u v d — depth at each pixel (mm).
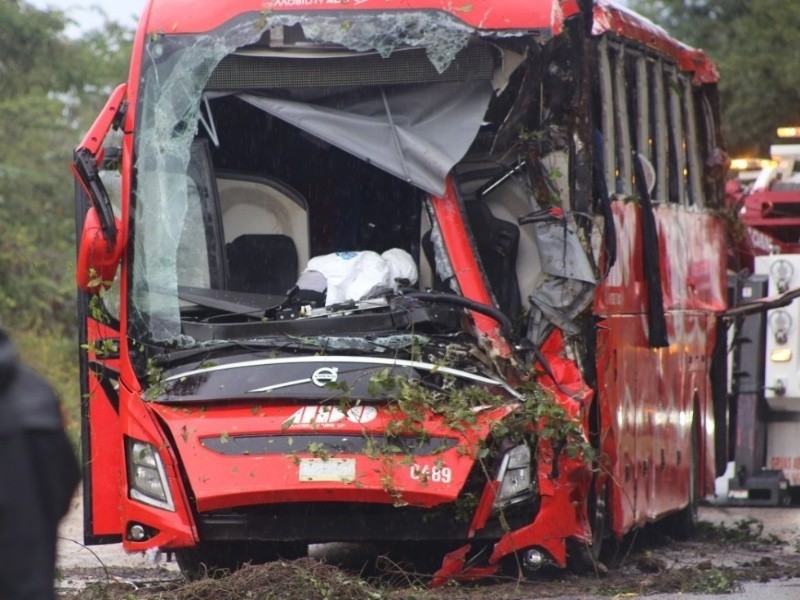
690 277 40156
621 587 28188
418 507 26625
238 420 26594
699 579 28750
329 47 29297
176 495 26797
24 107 87562
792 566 32438
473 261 28578
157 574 31922
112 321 28453
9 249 79312
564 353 28234
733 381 49344
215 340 27625
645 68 36344
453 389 26844
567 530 27156
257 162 32656
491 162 29688
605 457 29141
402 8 28797
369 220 32281
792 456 50156
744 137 96750
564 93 28625
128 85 28906
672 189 39344
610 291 30938
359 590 25344
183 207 28406
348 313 27891
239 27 28969
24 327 78312
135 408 27297
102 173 29078
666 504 36562
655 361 35375
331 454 26156
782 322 49031
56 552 11047
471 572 27719
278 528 26844
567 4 28641
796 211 51781
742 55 96438
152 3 29453
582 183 28500
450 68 29141
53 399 11180
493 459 26672
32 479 10859
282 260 30688
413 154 29016
